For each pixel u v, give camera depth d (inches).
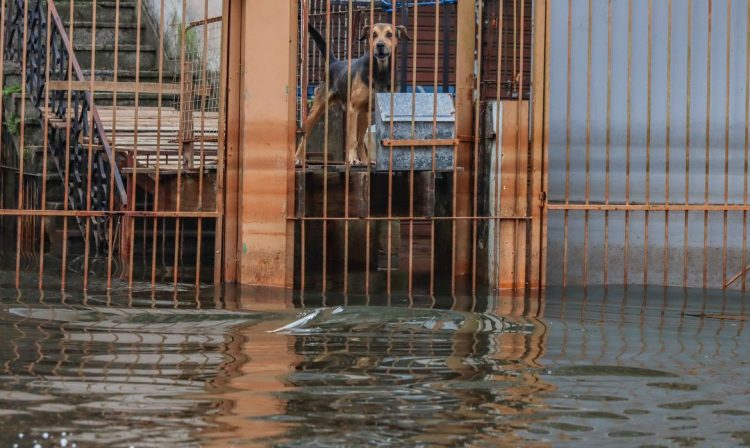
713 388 181.3
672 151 335.9
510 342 222.8
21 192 295.4
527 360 203.0
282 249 310.7
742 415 163.5
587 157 320.8
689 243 336.8
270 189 309.3
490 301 289.4
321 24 542.6
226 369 188.2
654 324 252.4
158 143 301.6
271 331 231.5
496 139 317.7
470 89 334.0
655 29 336.2
